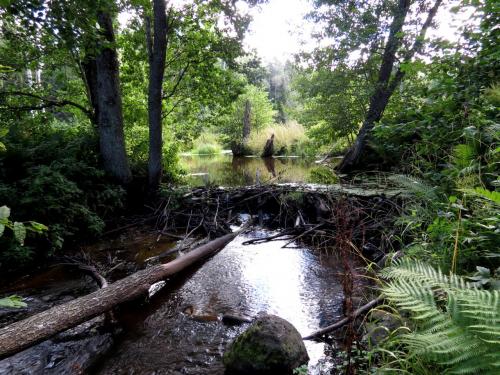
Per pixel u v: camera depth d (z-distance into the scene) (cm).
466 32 378
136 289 319
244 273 421
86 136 705
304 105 1165
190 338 282
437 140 401
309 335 266
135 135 956
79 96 887
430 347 137
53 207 459
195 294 365
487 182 289
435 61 403
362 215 509
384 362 191
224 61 848
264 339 230
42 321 237
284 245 513
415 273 190
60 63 795
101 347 270
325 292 357
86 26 517
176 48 840
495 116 344
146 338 282
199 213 648
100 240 558
